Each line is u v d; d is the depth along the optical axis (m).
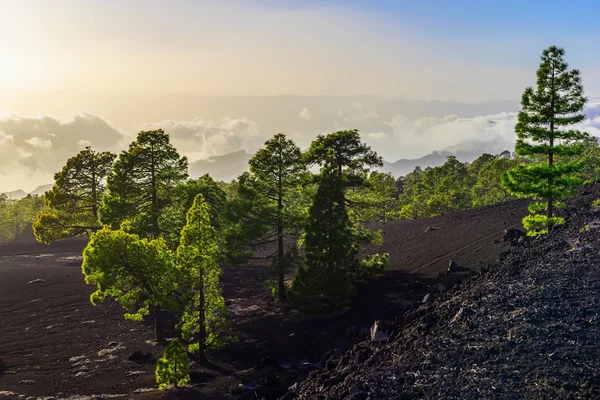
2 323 40.22
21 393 24.41
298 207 38.50
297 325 32.69
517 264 24.08
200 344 29.33
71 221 61.31
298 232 39.19
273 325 33.72
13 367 29.20
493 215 50.31
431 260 38.47
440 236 46.97
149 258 31.62
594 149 78.81
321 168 36.03
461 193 88.06
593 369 11.40
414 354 15.44
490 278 23.64
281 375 24.95
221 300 29.86
